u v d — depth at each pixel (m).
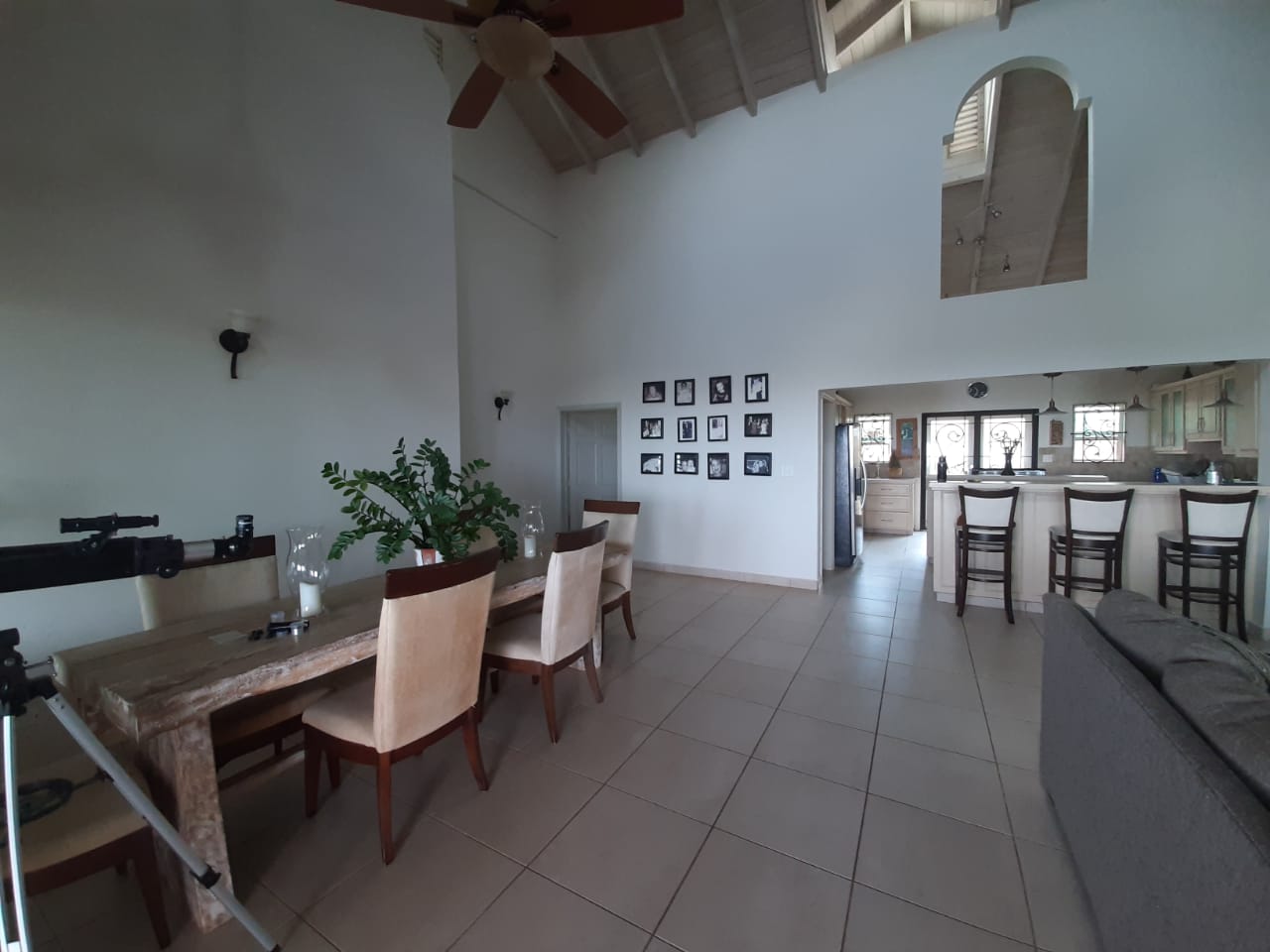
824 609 4.12
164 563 1.32
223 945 1.37
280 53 2.91
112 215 2.33
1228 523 3.20
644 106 4.93
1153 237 3.40
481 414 5.02
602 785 1.99
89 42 2.25
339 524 3.21
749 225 4.81
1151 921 1.03
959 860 1.60
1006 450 6.57
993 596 4.11
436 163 3.81
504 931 1.39
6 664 1.12
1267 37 3.14
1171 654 1.34
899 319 4.20
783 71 4.43
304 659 1.59
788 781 1.99
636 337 5.47
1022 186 5.41
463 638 1.81
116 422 2.35
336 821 1.82
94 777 1.46
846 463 5.50
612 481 5.90
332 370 3.18
